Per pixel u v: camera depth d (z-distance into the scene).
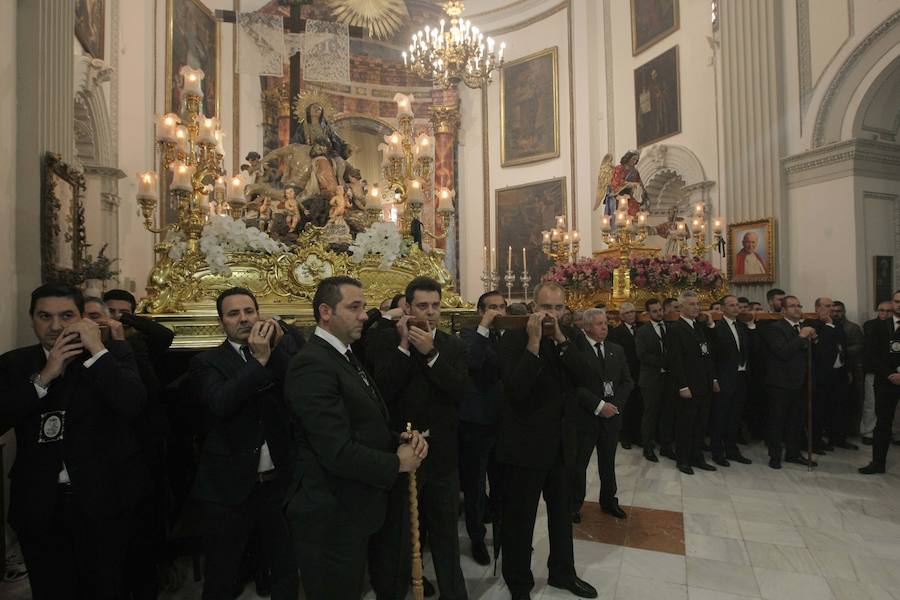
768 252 7.67
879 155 6.96
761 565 3.17
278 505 2.47
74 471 2.12
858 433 6.34
